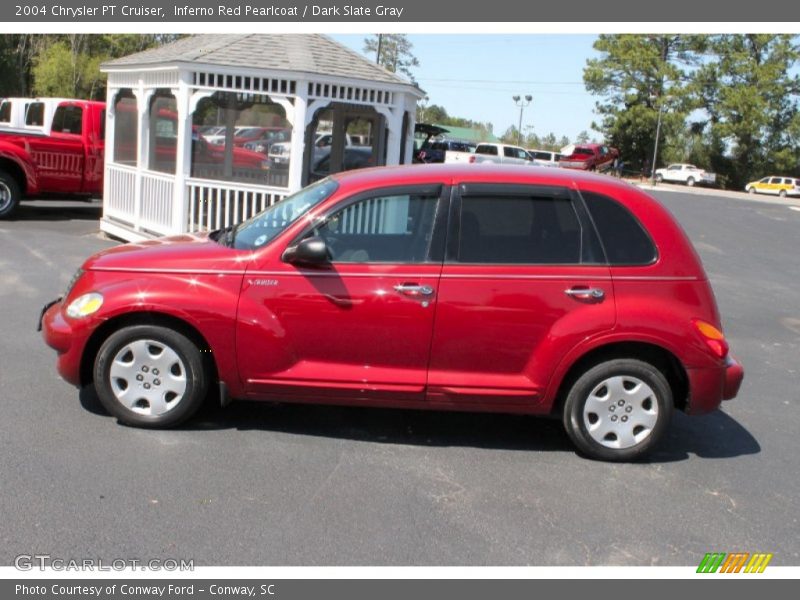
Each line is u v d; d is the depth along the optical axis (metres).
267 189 11.30
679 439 5.73
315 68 11.03
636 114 59.25
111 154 13.23
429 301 4.90
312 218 5.00
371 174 5.23
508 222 5.02
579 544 4.07
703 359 4.97
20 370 6.07
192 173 11.38
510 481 4.75
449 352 4.97
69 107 14.64
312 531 4.00
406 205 5.02
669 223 5.08
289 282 4.93
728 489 4.87
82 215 15.73
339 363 5.01
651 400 5.05
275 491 4.39
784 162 60.12
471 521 4.22
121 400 5.07
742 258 16.78
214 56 10.82
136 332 4.98
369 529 4.06
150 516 4.03
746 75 59.50
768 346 9.06
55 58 40.75
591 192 5.07
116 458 4.66
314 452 4.97
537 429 5.69
